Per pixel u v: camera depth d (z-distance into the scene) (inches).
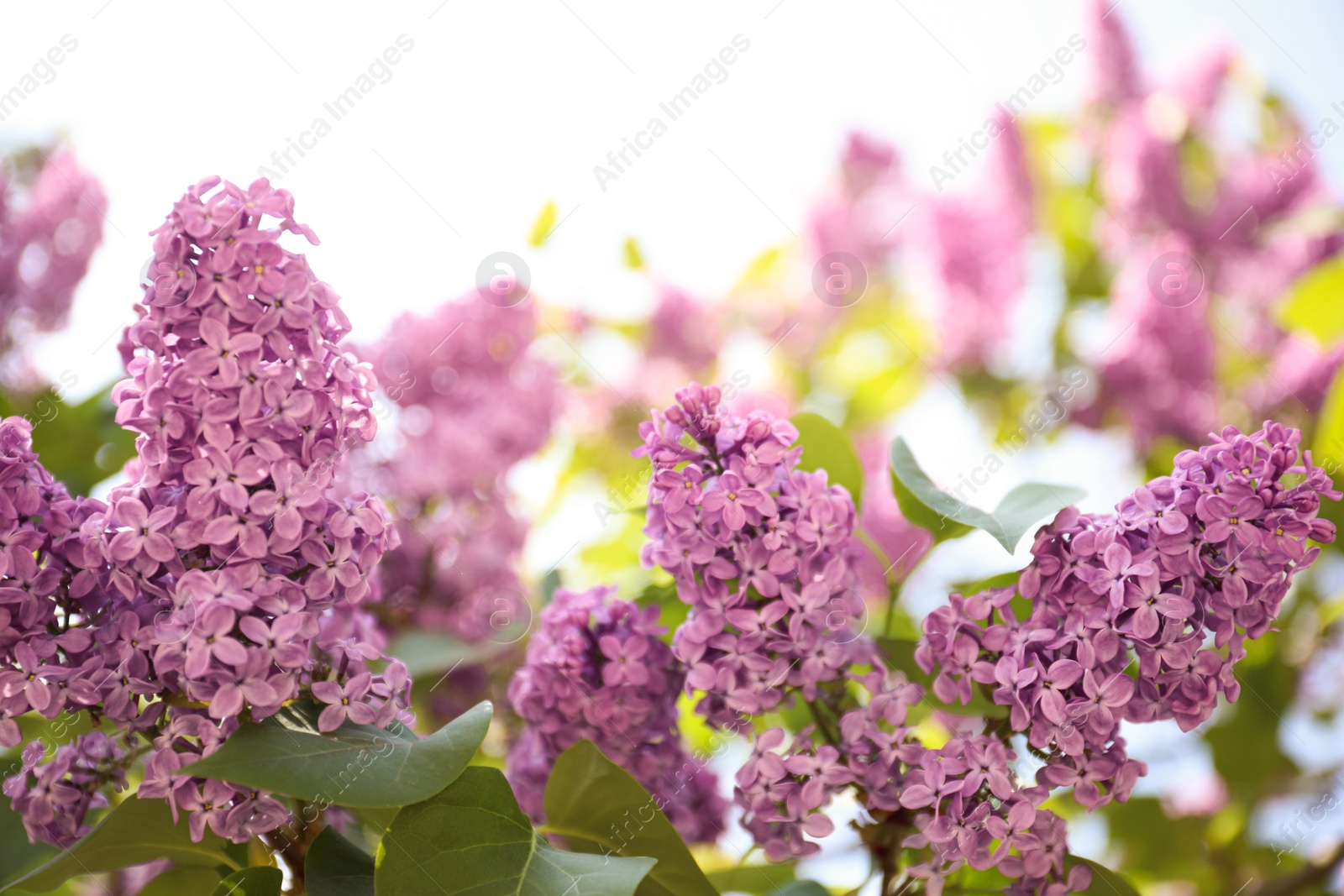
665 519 35.0
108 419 42.4
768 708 34.9
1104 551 33.9
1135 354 48.4
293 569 33.9
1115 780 34.2
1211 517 33.6
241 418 33.5
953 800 34.4
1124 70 54.5
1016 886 34.7
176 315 33.6
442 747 33.9
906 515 37.6
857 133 55.2
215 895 34.0
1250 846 42.3
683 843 34.7
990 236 53.7
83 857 34.6
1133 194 52.3
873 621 40.2
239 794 33.7
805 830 34.8
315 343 33.9
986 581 36.3
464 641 40.8
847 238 55.6
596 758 34.7
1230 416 48.9
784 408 49.3
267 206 33.9
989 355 54.2
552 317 50.3
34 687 33.3
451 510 41.1
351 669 34.5
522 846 33.8
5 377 41.9
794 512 34.8
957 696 34.6
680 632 34.9
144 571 33.4
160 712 33.7
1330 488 33.7
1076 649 33.9
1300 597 43.6
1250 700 42.7
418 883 33.4
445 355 41.6
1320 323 48.3
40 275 42.0
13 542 33.5
